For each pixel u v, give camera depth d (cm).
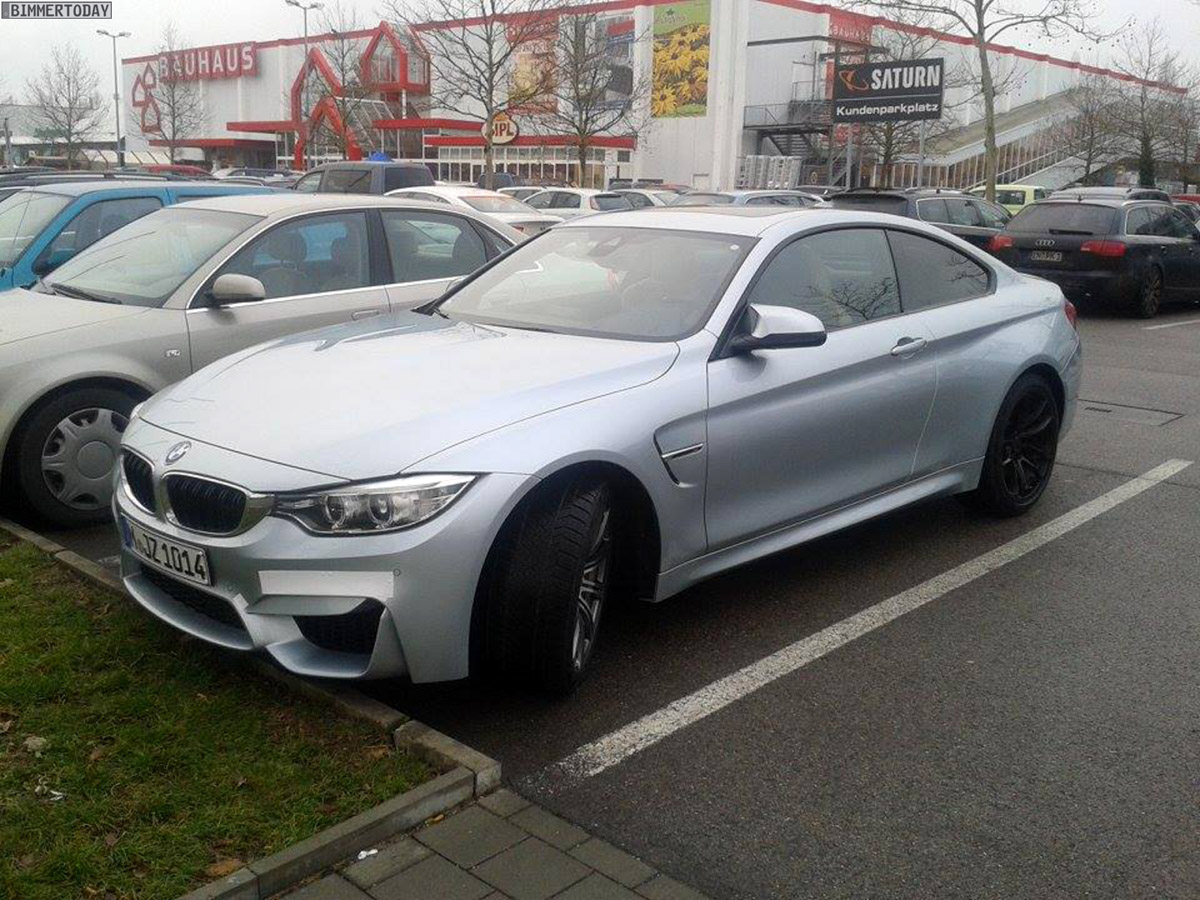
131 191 834
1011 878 303
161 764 330
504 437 359
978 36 2717
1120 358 1195
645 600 417
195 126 5866
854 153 4531
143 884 279
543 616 364
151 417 406
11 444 540
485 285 520
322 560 339
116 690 374
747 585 508
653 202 2462
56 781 319
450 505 345
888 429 501
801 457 458
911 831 323
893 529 590
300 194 696
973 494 594
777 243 479
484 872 295
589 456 371
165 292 591
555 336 445
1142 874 305
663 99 4522
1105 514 623
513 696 396
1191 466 731
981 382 550
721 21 4325
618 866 300
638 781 346
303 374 407
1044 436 609
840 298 497
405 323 482
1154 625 473
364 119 4459
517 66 3603
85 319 562
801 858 309
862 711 393
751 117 4888
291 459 351
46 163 4650
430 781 323
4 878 277
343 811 311
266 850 293
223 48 5912
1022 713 395
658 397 402
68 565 475
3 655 395
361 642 349
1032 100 6150
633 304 461
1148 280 1543
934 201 1820
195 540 357
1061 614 483
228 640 359
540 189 2530
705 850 312
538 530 363
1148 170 4488
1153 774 356
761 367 441
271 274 621
